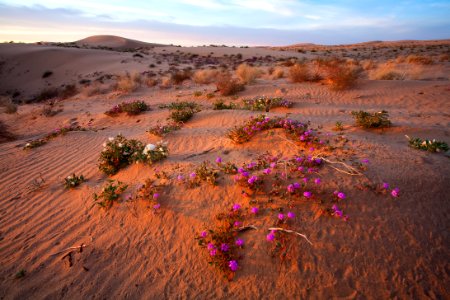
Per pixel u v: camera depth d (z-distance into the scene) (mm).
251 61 34656
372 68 17547
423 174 3357
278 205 3121
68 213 4004
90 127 9547
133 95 14906
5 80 32062
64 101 16047
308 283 2451
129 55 39500
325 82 12156
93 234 3480
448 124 6156
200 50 53062
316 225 2861
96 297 2691
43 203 4398
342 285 2406
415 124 6105
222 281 2611
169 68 29109
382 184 3207
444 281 2375
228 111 7785
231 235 2910
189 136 6172
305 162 3703
